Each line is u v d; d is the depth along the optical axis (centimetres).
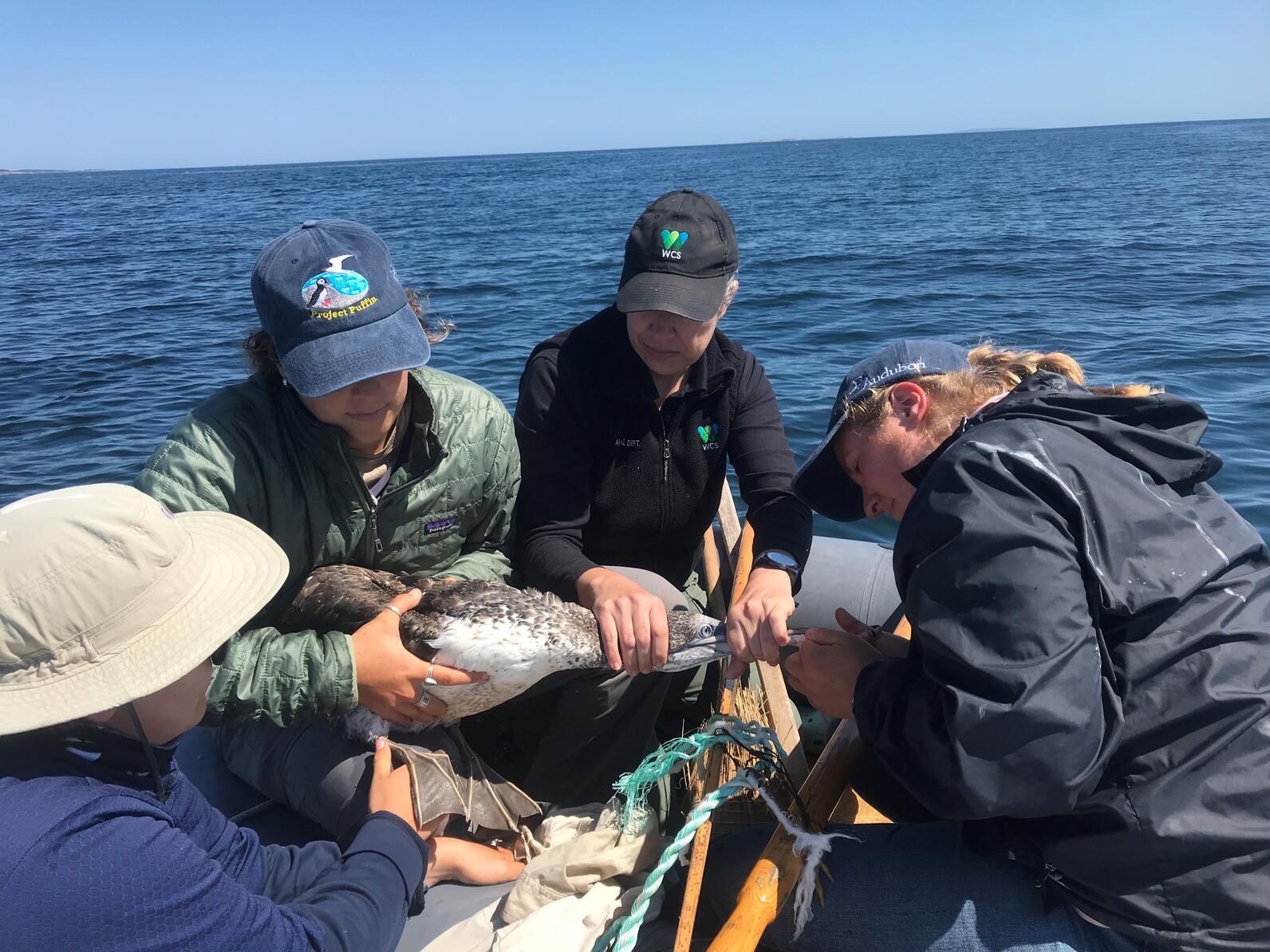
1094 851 227
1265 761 215
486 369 1166
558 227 3284
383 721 304
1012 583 214
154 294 1889
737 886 286
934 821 277
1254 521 641
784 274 1881
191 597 199
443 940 276
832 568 454
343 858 256
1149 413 241
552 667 297
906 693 242
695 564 409
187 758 355
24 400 1094
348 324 279
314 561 322
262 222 4031
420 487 325
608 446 361
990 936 246
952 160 9856
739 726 286
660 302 318
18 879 173
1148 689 219
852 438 275
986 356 279
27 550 183
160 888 189
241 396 302
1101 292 1539
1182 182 4550
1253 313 1298
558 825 316
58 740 193
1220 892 215
